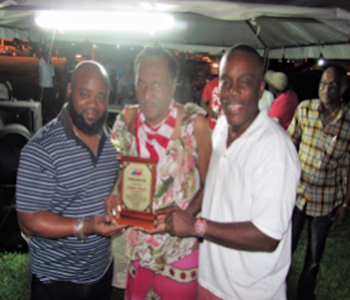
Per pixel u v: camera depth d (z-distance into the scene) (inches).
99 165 63.7
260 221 50.4
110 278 74.5
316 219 99.6
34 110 124.2
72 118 60.7
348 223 176.6
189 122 59.4
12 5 79.8
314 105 96.8
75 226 59.2
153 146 59.0
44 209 59.9
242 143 54.0
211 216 58.6
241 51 52.5
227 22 186.2
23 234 73.8
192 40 228.4
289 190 50.3
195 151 60.7
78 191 61.6
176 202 60.6
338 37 127.3
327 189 97.2
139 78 56.3
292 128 102.4
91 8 79.0
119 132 63.8
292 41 176.1
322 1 72.6
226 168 56.1
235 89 52.4
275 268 57.6
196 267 65.2
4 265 121.4
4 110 120.8
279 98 137.6
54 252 63.4
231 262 56.6
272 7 72.0
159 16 82.0
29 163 57.0
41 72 229.0
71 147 59.9
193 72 327.6
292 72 249.9
